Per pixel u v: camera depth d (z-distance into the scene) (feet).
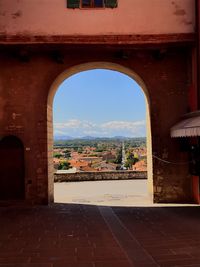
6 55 38.75
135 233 24.21
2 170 38.34
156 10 37.42
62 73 39.01
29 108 38.55
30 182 38.17
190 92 38.27
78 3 37.06
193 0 37.58
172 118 38.78
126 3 37.29
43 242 21.98
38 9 37.09
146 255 18.81
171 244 20.99
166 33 36.99
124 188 51.31
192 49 37.70
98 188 51.70
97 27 36.94
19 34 36.78
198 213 31.81
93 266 17.16
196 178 37.04
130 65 38.91
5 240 22.59
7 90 38.60
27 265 17.42
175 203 38.01
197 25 36.27
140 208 35.42
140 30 37.06
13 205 37.81
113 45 36.70
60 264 17.52
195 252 19.20
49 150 39.63
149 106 39.17
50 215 31.91
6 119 38.50
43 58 38.88
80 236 23.56
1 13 37.01
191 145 37.78
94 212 33.45
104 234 24.08
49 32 36.83
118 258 18.38
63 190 50.29
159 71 39.01
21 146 38.47
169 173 38.47
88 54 38.81
